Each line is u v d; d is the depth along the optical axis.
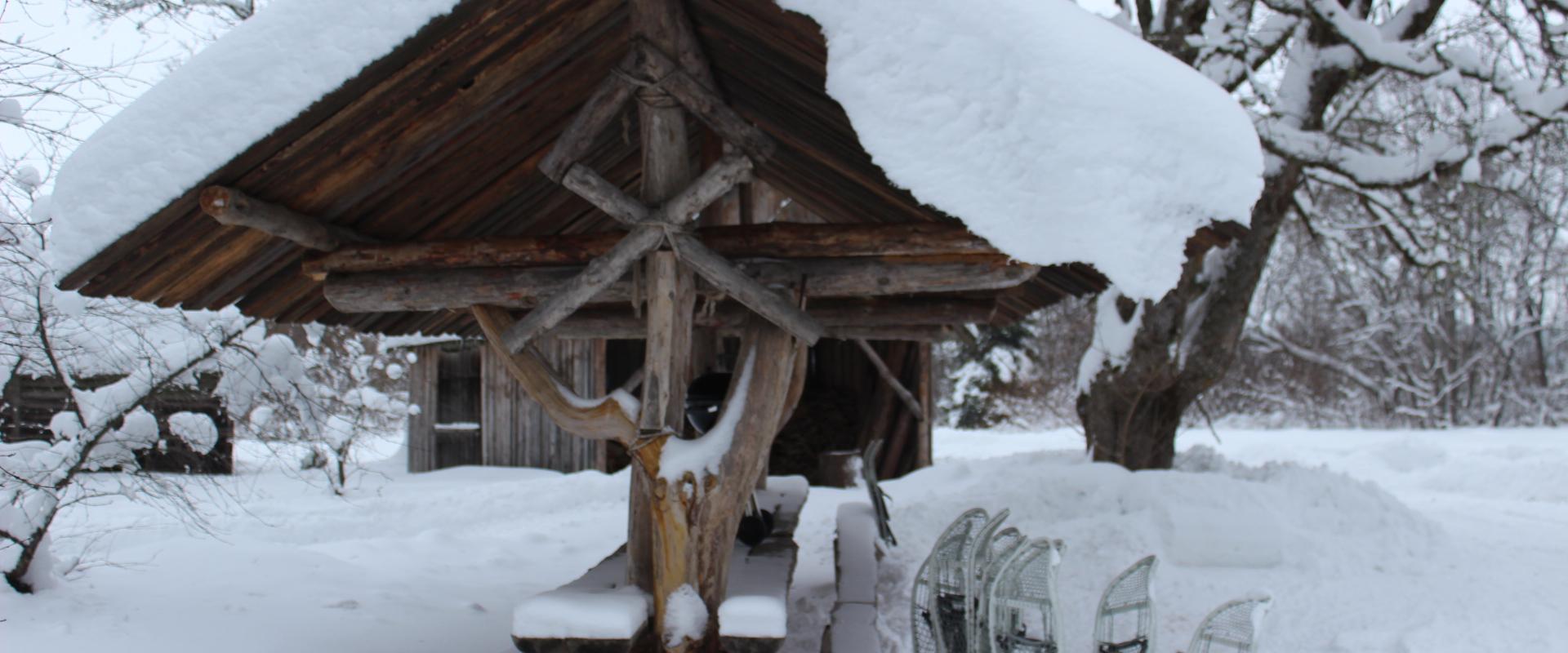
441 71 3.63
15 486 5.19
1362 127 11.34
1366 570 7.98
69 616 4.82
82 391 5.65
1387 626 6.44
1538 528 10.17
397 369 13.63
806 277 4.18
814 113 4.43
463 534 9.89
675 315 4.05
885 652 5.68
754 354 4.22
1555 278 25.06
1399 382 25.58
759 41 3.86
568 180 4.02
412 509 11.14
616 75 3.97
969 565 4.53
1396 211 11.15
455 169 4.43
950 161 3.25
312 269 4.40
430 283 4.38
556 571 7.78
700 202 3.99
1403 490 14.47
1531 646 5.99
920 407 14.40
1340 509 9.26
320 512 10.64
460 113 3.92
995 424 27.30
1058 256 3.19
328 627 5.20
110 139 3.56
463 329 6.72
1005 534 4.97
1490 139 9.84
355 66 3.39
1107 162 3.18
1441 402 26.16
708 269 4.00
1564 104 9.31
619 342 15.32
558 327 6.45
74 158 3.58
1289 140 9.88
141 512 9.43
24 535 5.05
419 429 15.66
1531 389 25.52
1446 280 12.56
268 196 3.90
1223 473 10.45
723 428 4.07
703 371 6.93
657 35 3.94
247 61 3.48
